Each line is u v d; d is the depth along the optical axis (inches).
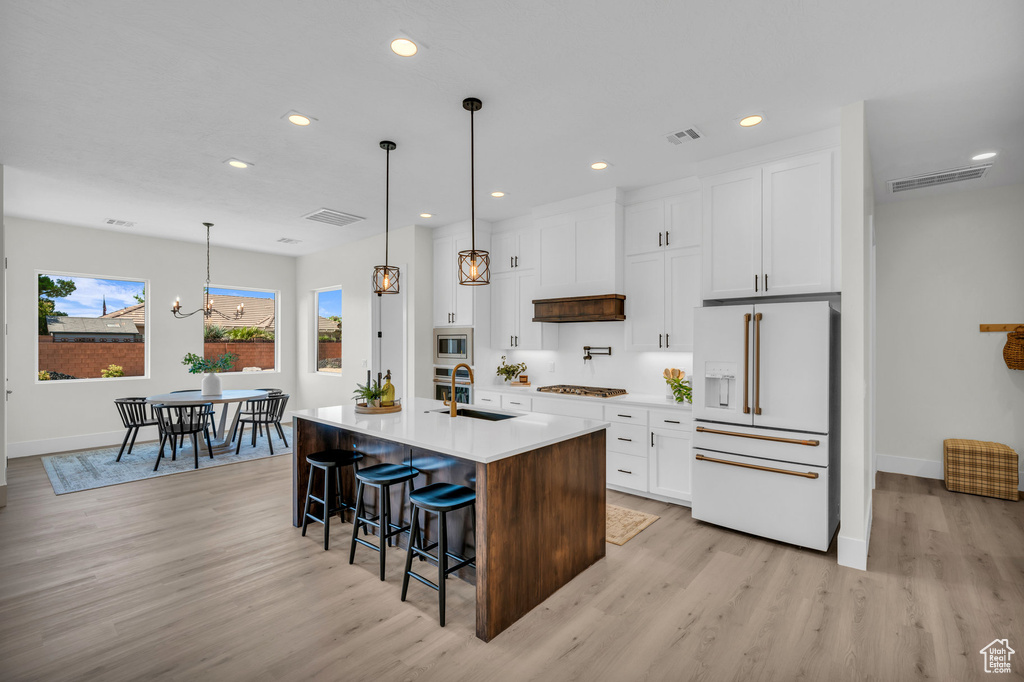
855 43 89.2
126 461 209.3
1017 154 140.3
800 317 121.6
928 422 183.9
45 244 222.1
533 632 88.6
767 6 79.3
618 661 80.4
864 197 113.2
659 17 82.3
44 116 117.3
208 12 79.8
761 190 136.5
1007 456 159.2
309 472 138.0
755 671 77.7
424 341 234.4
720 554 120.1
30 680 74.6
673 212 166.4
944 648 83.0
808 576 108.6
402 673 77.3
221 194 179.9
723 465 133.9
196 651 82.1
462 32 86.1
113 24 82.8
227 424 283.3
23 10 78.7
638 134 128.9
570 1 78.1
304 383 303.1
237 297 289.0
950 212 178.4
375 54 92.7
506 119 120.2
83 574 108.8
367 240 255.8
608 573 110.5
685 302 163.2
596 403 172.4
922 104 111.8
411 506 123.4
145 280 250.8
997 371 172.1
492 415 141.6
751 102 112.0
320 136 129.5
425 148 137.9
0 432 152.3
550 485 101.7
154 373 253.4
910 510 149.7
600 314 176.1
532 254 208.2
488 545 86.7
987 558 116.6
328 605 97.0
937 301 181.5
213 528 136.2
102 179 163.0
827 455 118.2
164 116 117.6
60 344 231.8
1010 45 88.9
